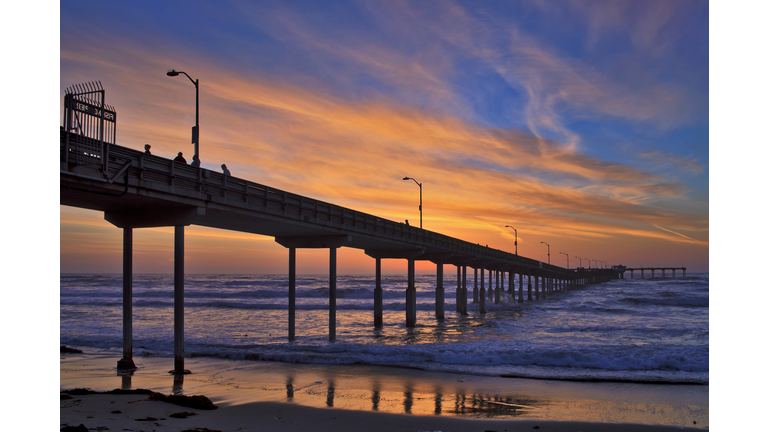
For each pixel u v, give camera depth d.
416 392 18.09
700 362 22.88
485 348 27.11
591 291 137.88
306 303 80.44
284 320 51.16
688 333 36.47
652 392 18.33
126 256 21.97
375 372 22.03
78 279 189.00
